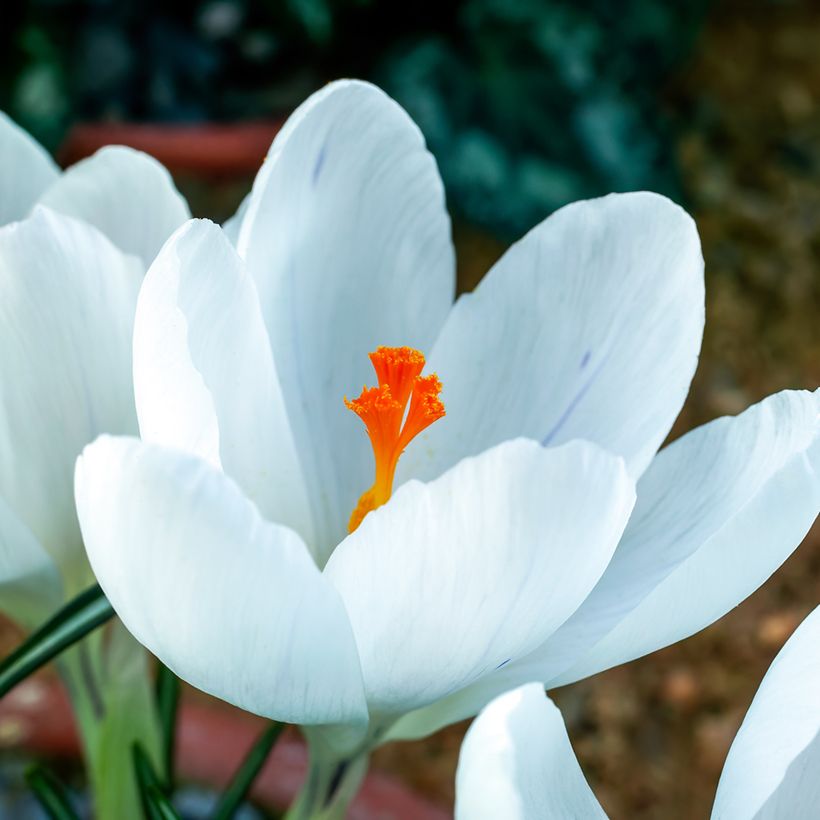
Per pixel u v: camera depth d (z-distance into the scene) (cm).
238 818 44
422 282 27
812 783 24
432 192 26
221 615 22
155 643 23
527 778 22
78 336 26
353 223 26
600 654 24
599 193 78
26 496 26
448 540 22
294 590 22
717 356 75
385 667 23
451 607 23
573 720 58
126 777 29
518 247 26
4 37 73
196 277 24
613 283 26
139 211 27
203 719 45
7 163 27
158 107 81
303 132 25
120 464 22
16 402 25
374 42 81
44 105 73
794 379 74
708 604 24
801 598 62
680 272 25
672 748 58
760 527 24
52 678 51
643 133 80
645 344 26
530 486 22
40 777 29
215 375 25
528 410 26
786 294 79
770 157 87
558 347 26
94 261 25
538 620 23
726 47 93
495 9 78
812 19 96
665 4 83
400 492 22
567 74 78
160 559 22
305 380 26
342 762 26
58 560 27
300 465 26
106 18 78
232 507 22
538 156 78
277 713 24
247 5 80
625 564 25
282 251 26
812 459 24
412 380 25
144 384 23
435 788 54
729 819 23
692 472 25
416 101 77
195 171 72
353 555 23
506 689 25
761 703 23
